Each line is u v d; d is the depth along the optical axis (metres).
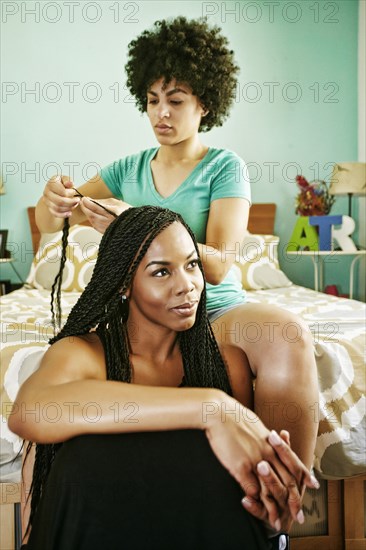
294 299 2.92
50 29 3.84
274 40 4.08
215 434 0.66
